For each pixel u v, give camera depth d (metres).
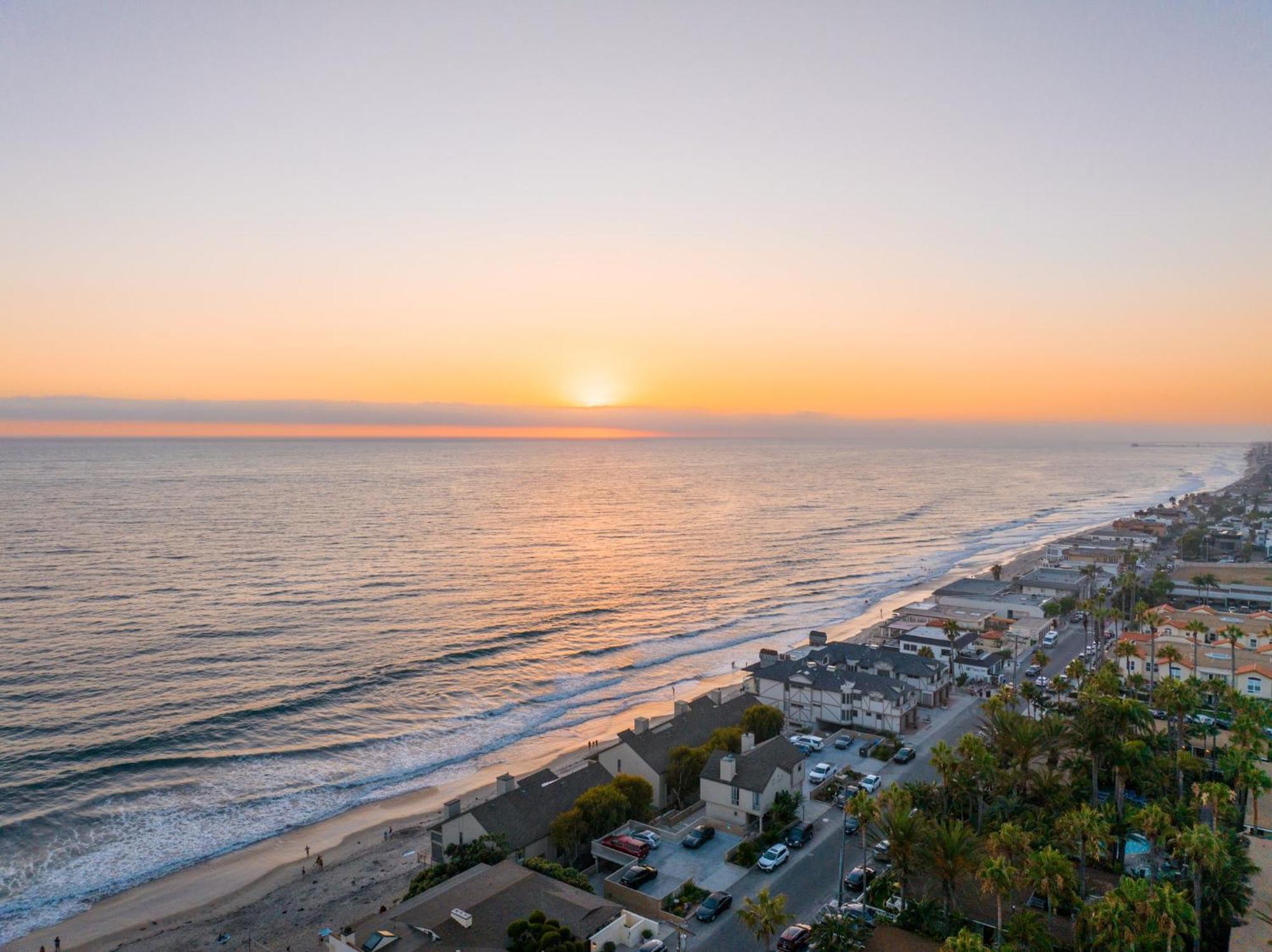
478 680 144.25
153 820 92.38
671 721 98.44
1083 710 75.44
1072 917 61.44
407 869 80.56
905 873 61.88
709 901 64.75
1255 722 78.81
